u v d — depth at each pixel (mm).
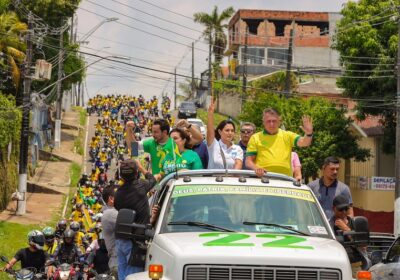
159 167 13383
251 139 12352
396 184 36344
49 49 58781
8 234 32906
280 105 51938
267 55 103812
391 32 47312
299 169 13281
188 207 9945
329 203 12805
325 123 49938
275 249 8844
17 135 42469
